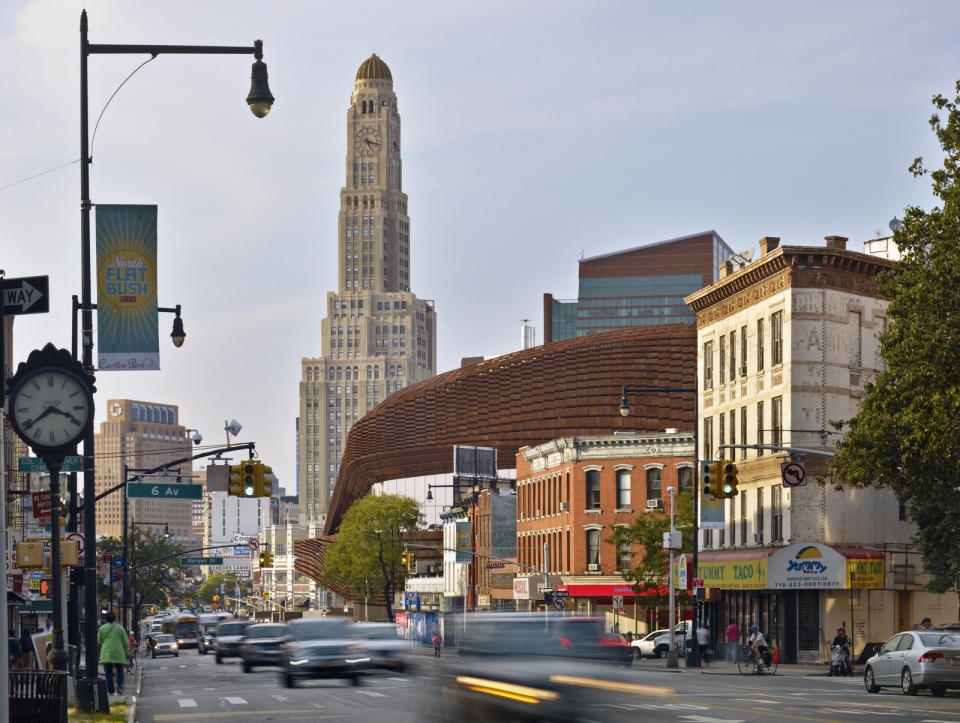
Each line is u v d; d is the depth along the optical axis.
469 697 34.72
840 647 91.44
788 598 108.50
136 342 44.53
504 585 179.50
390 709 51.03
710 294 130.25
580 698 31.75
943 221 66.94
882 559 104.44
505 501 190.75
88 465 50.12
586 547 154.75
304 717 47.09
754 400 119.69
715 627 127.44
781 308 113.81
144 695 65.56
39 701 28.98
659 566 125.38
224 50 41.34
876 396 73.75
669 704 51.06
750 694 60.72
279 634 96.88
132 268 44.72
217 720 46.56
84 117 46.41
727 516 125.06
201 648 169.75
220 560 153.25
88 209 46.69
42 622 122.31
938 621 110.25
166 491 62.53
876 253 166.50
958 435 66.00
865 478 75.06
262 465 63.34
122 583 130.88
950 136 66.88
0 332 22.02
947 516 90.75
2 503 21.67
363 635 82.94
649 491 151.25
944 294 66.38
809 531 109.06
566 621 34.25
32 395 35.09
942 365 66.75
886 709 48.81
